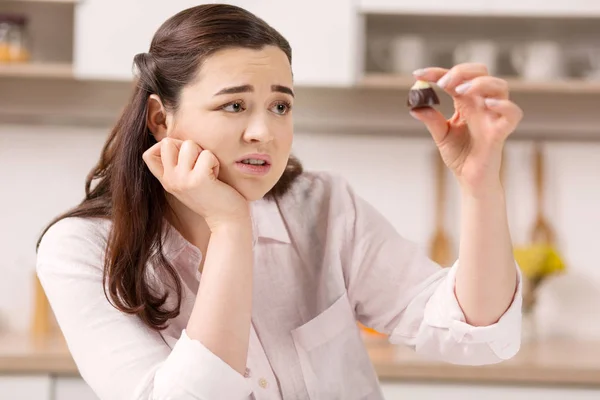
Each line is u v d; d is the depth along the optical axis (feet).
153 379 3.12
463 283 3.48
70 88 8.91
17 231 9.03
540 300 9.11
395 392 7.22
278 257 4.05
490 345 3.51
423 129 9.08
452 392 7.20
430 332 3.72
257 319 3.93
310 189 4.26
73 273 3.44
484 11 8.13
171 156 3.24
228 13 3.26
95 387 3.30
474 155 3.29
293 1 8.07
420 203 9.14
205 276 3.18
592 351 8.07
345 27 8.11
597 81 8.45
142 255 3.48
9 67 8.07
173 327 3.69
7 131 9.01
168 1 8.01
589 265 9.11
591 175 9.11
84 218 3.64
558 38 8.85
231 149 3.22
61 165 9.05
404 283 4.05
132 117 3.51
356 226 4.15
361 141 9.15
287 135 3.29
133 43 8.02
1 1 8.71
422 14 8.26
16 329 9.00
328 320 4.02
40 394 7.24
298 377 3.93
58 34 8.86
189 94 3.25
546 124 9.04
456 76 3.18
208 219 3.26
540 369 7.18
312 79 8.11
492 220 3.38
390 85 8.18
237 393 3.08
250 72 3.16
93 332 3.33
